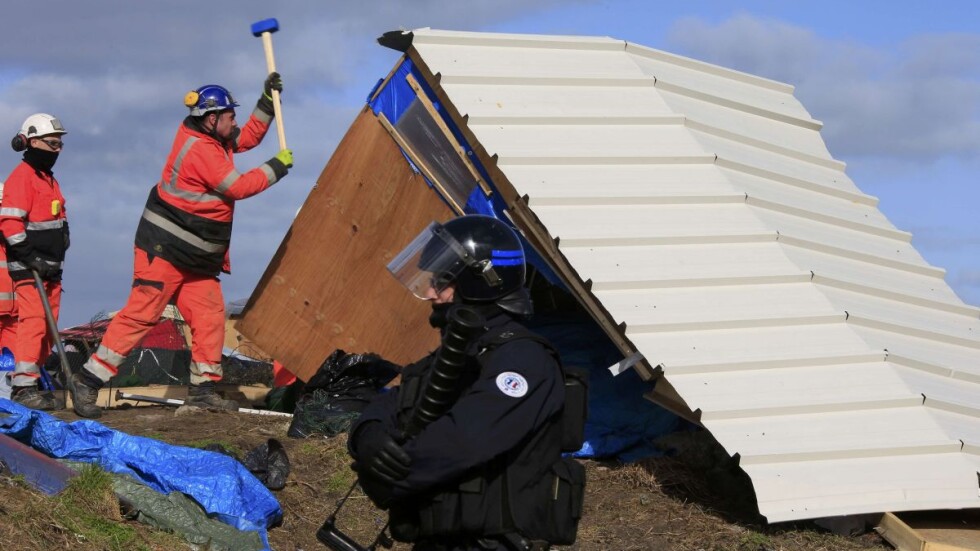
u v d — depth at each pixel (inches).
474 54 306.7
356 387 288.4
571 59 320.2
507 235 127.9
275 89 313.6
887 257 314.7
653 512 247.0
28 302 304.2
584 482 127.6
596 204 281.0
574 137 295.3
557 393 122.0
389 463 116.5
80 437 222.2
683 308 265.4
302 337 314.3
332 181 311.1
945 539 239.9
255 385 380.5
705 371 254.1
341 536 136.6
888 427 253.4
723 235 283.4
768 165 322.7
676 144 305.0
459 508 119.4
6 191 302.7
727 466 261.7
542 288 352.8
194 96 294.2
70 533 187.6
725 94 345.7
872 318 281.1
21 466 203.8
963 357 293.1
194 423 288.5
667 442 276.7
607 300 262.1
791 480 238.2
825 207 321.1
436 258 126.1
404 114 303.3
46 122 307.0
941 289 316.2
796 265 284.7
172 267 297.6
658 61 342.0
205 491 212.7
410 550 222.8
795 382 257.9
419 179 304.3
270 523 223.3
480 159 292.0
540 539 121.5
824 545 233.3
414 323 310.0
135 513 204.7
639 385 297.3
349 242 311.6
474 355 122.1
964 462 251.8
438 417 118.3
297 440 275.1
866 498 240.2
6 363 320.2
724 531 237.3
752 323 266.7
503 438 116.0
